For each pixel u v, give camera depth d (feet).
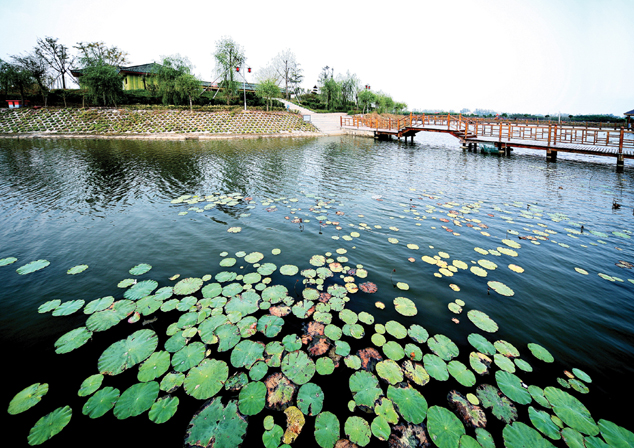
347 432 8.30
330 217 24.80
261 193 31.55
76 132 76.07
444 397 9.41
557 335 12.28
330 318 12.85
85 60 93.56
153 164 44.86
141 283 15.39
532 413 8.95
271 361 10.57
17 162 44.24
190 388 9.55
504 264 17.66
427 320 12.94
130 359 10.67
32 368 10.39
